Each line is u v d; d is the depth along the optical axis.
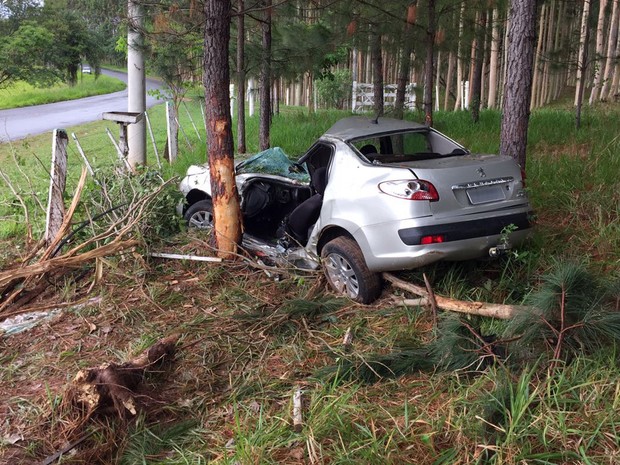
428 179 5.00
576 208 6.93
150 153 15.02
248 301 5.63
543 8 21.94
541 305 4.14
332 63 18.25
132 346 5.00
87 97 36.66
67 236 6.74
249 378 4.42
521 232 5.26
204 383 4.44
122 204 7.19
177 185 8.05
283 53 11.11
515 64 6.70
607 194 7.02
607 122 11.74
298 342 4.86
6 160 14.53
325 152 6.25
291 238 6.16
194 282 6.12
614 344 3.86
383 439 3.48
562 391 3.60
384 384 4.14
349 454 3.35
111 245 6.12
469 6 10.07
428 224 4.92
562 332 3.94
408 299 5.22
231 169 6.34
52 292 6.30
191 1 7.45
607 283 4.48
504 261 5.59
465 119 14.15
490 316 4.66
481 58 13.36
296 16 10.53
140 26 9.79
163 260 6.58
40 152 15.27
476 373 4.07
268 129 10.93
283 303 5.39
